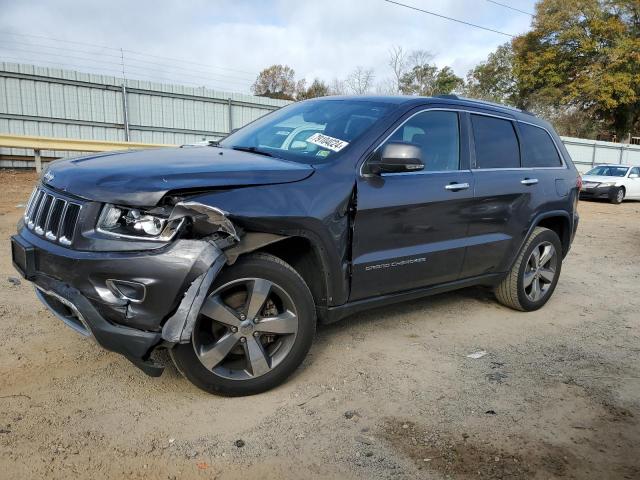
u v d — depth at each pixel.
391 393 3.37
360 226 3.54
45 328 4.02
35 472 2.44
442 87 38.75
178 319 2.72
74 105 16.97
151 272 2.69
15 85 15.98
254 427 2.90
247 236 2.99
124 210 2.77
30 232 3.15
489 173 4.48
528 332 4.68
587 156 30.12
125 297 2.74
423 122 4.10
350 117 3.98
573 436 3.00
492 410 3.23
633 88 34.81
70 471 2.46
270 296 3.22
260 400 3.19
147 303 2.72
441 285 4.34
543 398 3.43
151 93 18.30
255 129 4.43
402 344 4.19
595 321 5.11
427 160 4.07
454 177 4.18
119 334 2.73
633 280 6.90
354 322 4.63
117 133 17.84
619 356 4.23
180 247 2.72
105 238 2.74
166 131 18.86
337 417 3.05
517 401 3.37
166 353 3.69
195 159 3.29
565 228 5.51
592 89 33.81
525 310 5.21
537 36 36.09
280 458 2.65
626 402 3.45
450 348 4.18
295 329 3.24
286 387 3.37
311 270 3.47
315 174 3.36
